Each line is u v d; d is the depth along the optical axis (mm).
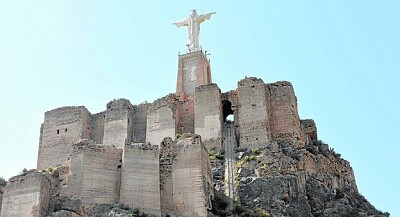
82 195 57000
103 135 89250
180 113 89250
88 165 58531
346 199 77938
